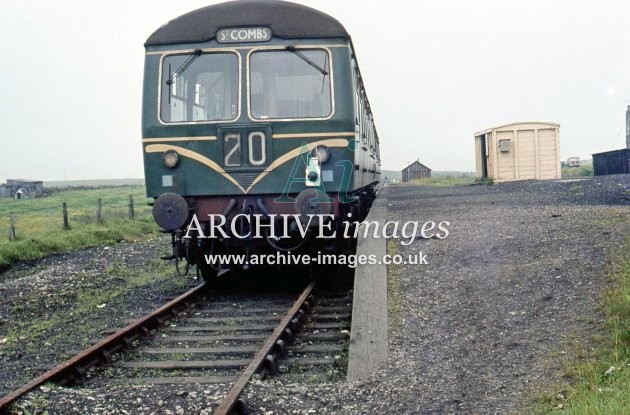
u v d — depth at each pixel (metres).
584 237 9.51
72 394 5.49
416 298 7.94
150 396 5.45
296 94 9.28
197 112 9.33
